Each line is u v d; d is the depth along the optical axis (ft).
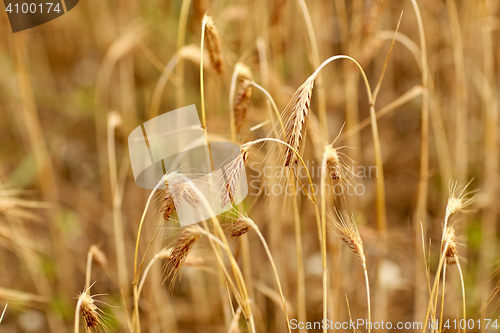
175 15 8.26
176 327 6.54
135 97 8.74
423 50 5.29
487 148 6.70
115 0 8.80
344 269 6.17
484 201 6.55
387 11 8.53
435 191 7.69
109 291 6.70
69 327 6.63
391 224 7.72
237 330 4.93
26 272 7.37
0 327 6.81
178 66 5.40
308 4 6.75
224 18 5.86
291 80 7.56
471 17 6.77
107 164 8.28
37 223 7.88
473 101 8.30
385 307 5.70
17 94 8.14
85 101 9.15
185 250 4.81
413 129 9.67
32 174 7.99
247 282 5.45
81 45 9.87
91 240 8.08
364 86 9.67
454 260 4.91
